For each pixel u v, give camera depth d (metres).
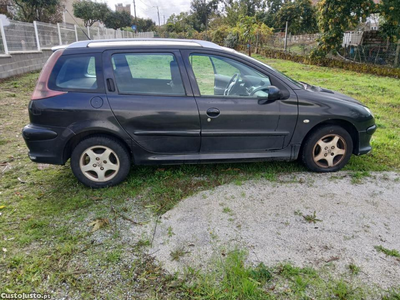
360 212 3.01
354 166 4.02
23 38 12.20
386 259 2.38
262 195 3.32
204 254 2.44
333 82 11.55
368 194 3.35
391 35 16.12
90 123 3.18
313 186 3.52
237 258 2.35
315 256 2.41
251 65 3.51
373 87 10.41
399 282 2.16
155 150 3.42
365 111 3.75
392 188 3.49
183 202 3.19
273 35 26.78
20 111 6.59
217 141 3.48
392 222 2.86
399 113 6.96
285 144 3.63
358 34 18.73
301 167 3.98
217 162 3.58
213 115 3.35
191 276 2.22
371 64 15.85
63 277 2.21
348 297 2.03
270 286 2.13
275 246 2.53
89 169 3.40
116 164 3.43
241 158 3.58
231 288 2.10
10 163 4.09
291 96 3.50
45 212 2.99
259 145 3.58
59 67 3.22
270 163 4.09
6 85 9.25
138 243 2.58
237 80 3.49
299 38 23.45
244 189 3.45
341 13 16.66
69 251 2.46
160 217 2.94
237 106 3.39
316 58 18.09
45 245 2.54
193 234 2.69
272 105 3.46
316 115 3.54
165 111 3.28
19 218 2.90
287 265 2.29
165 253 2.46
